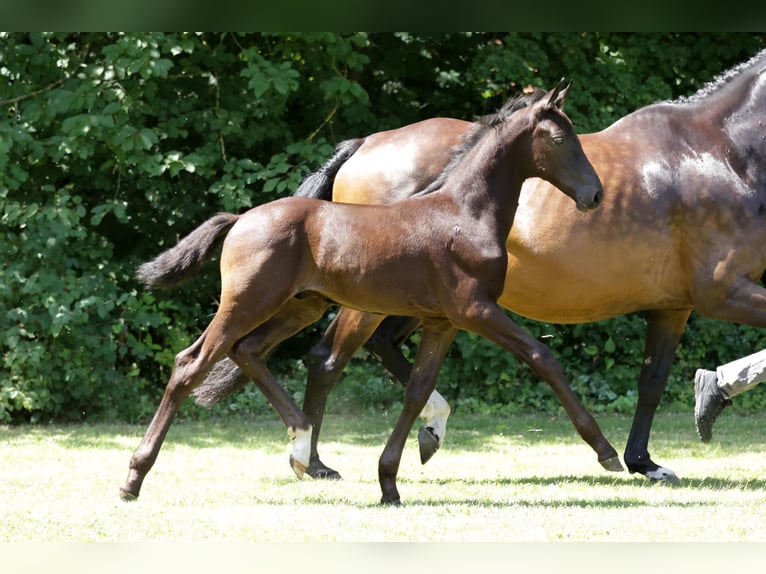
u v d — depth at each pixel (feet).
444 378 54.13
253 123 53.06
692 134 32.71
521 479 34.09
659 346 34.53
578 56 53.98
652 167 32.42
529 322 53.21
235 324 27.71
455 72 58.08
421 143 34.30
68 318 47.21
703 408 31.53
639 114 33.71
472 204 27.68
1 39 49.24
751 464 37.76
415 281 27.43
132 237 55.01
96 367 49.85
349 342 34.37
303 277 27.86
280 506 27.81
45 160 51.49
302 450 30.30
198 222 54.80
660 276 32.63
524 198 32.99
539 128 27.55
